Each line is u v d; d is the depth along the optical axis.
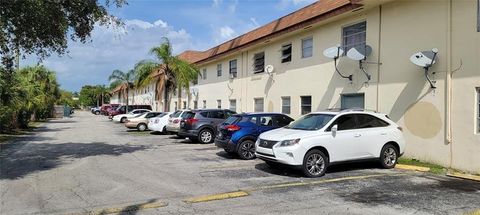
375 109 13.82
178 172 11.09
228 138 13.85
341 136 10.65
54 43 12.80
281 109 20.14
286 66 19.64
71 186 9.19
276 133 10.98
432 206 7.44
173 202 7.75
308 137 10.25
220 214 6.95
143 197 8.14
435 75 11.65
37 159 13.70
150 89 51.81
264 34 21.38
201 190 8.80
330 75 16.20
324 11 15.82
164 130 25.17
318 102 16.95
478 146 10.46
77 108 131.50
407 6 12.69
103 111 73.19
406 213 7.00
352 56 13.86
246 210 7.20
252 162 12.95
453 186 9.18
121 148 17.22
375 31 13.98
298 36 18.61
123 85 63.28
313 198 8.09
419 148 12.19
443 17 11.43
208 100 31.12
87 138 22.64
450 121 11.20
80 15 13.12
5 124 25.91
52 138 22.55
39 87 37.88
